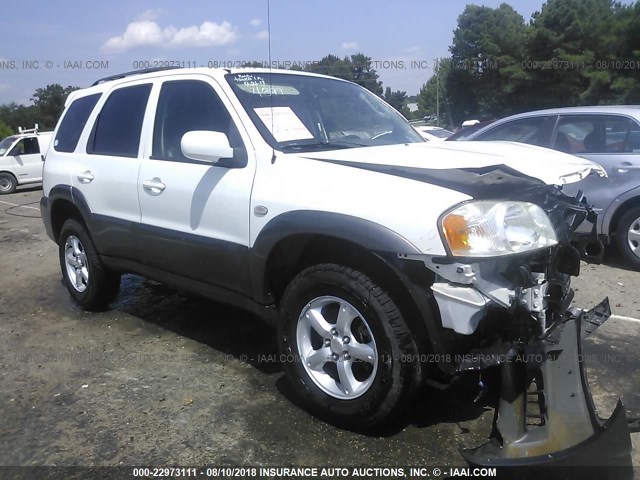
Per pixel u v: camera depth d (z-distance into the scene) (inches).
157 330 183.9
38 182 695.1
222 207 137.0
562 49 1566.2
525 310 104.6
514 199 106.7
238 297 140.8
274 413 130.7
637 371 145.8
